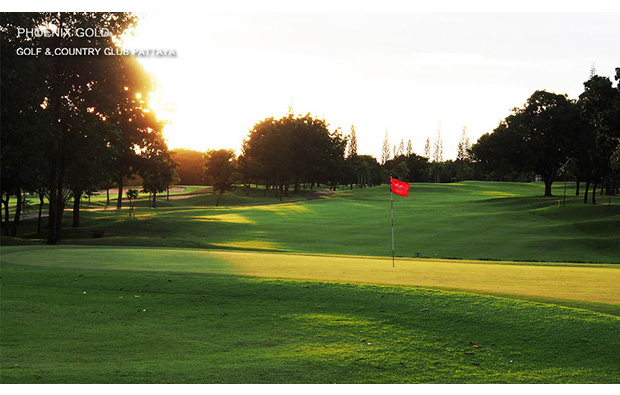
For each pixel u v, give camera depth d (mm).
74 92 34719
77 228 47906
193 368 8555
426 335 10336
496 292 12938
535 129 76438
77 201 50531
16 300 12789
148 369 8461
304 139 113562
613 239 39562
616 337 9844
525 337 10086
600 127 51500
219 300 12750
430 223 53719
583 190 116062
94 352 9359
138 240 34406
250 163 111438
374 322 11078
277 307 12156
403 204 80812
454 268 17922
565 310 11148
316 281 13945
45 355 9141
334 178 128500
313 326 10914
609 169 58500
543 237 43125
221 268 17062
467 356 9352
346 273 16250
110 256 19953
